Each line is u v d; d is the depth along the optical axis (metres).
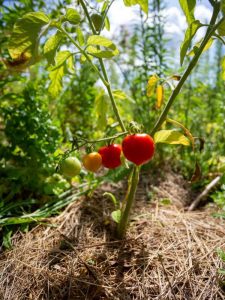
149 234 0.28
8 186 0.32
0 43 0.37
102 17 0.24
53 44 0.21
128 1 0.23
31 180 0.32
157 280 0.24
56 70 0.24
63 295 0.23
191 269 0.24
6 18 0.38
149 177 0.42
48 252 0.26
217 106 0.53
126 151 0.21
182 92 0.50
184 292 0.22
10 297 0.23
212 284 0.23
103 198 0.35
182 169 0.45
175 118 0.48
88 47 0.22
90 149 0.24
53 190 0.32
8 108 0.33
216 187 0.39
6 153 0.33
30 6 0.38
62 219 0.31
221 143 0.46
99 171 0.43
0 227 0.29
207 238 0.28
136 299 0.22
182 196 0.39
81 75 0.49
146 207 0.34
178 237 0.28
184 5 0.21
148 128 0.44
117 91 0.28
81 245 0.27
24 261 0.26
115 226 0.29
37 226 0.30
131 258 0.26
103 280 0.24
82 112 0.48
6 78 0.39
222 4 0.19
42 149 0.32
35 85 0.37
